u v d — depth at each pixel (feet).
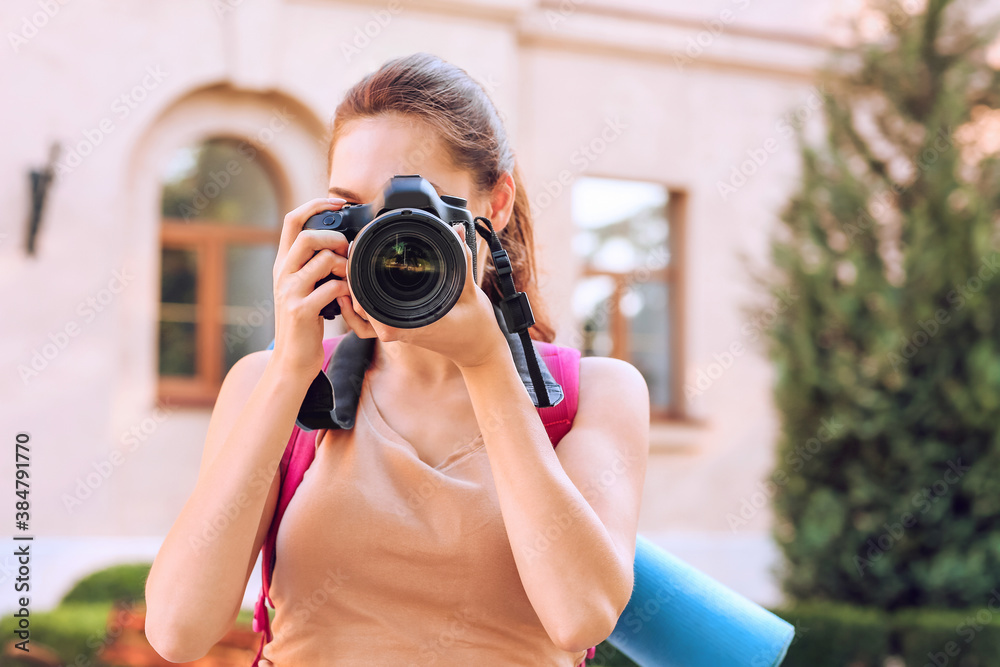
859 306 18.48
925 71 19.15
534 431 3.42
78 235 20.29
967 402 17.78
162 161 21.43
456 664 3.49
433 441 3.78
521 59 24.13
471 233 3.54
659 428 25.12
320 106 21.93
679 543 24.93
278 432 3.48
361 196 3.67
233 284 22.49
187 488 21.22
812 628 17.15
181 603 3.35
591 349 24.98
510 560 3.55
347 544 3.56
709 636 4.28
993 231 18.43
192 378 22.11
